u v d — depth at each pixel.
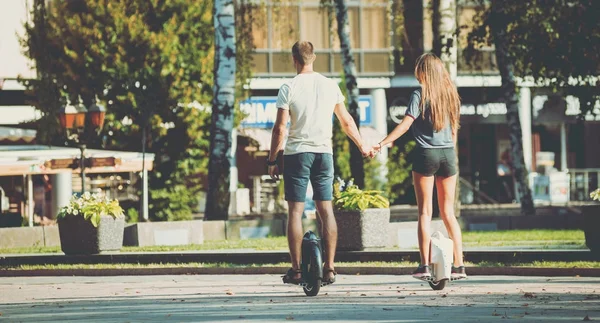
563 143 125.25
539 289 29.05
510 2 70.69
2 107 109.50
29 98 109.38
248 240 56.25
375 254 39.69
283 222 63.19
